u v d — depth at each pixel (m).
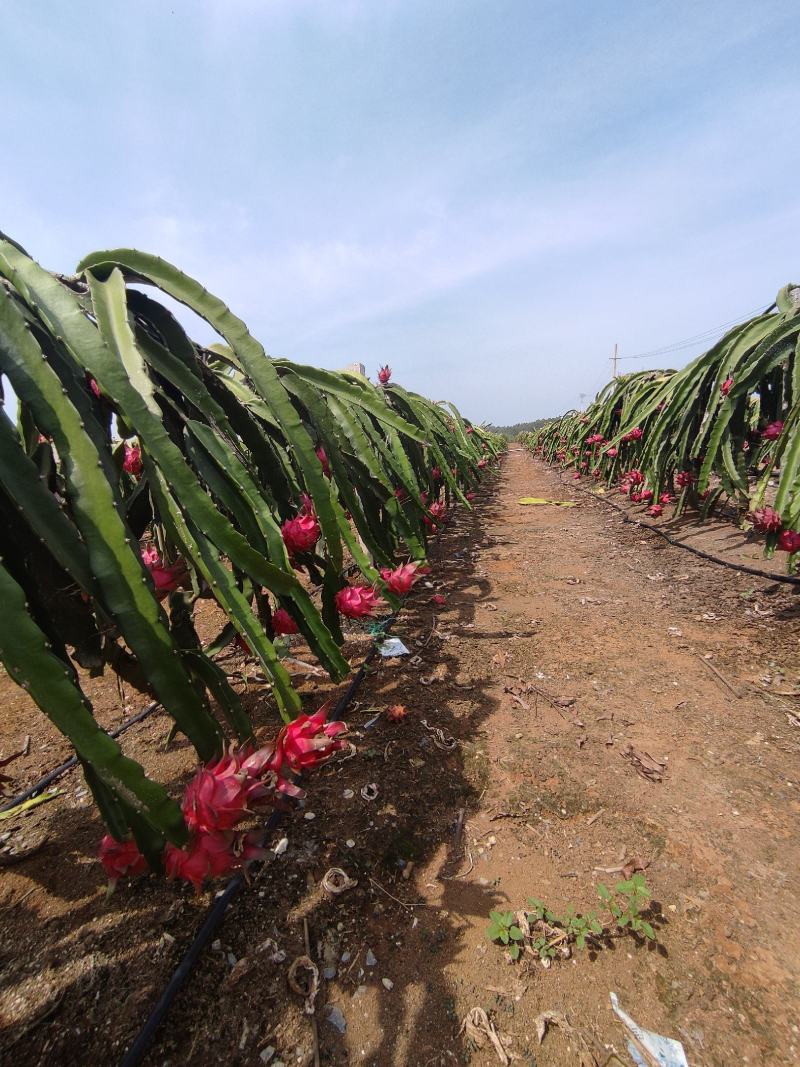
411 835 1.28
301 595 1.19
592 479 8.12
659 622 2.48
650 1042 0.87
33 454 1.05
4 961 1.00
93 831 1.33
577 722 1.72
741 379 3.10
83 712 0.64
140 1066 0.83
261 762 0.76
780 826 1.28
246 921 1.06
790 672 1.94
